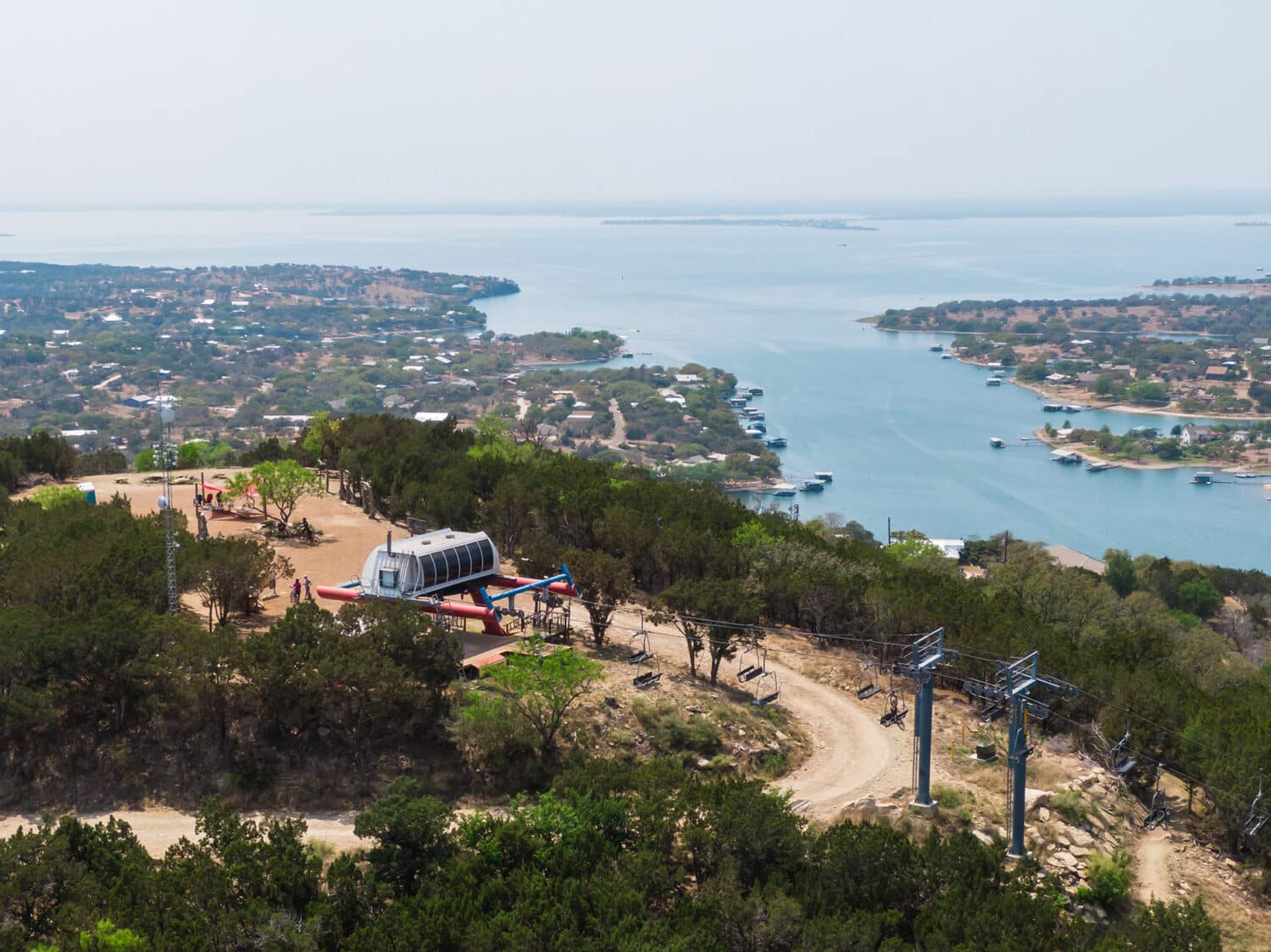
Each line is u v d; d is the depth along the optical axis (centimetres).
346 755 4634
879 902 3706
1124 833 4681
